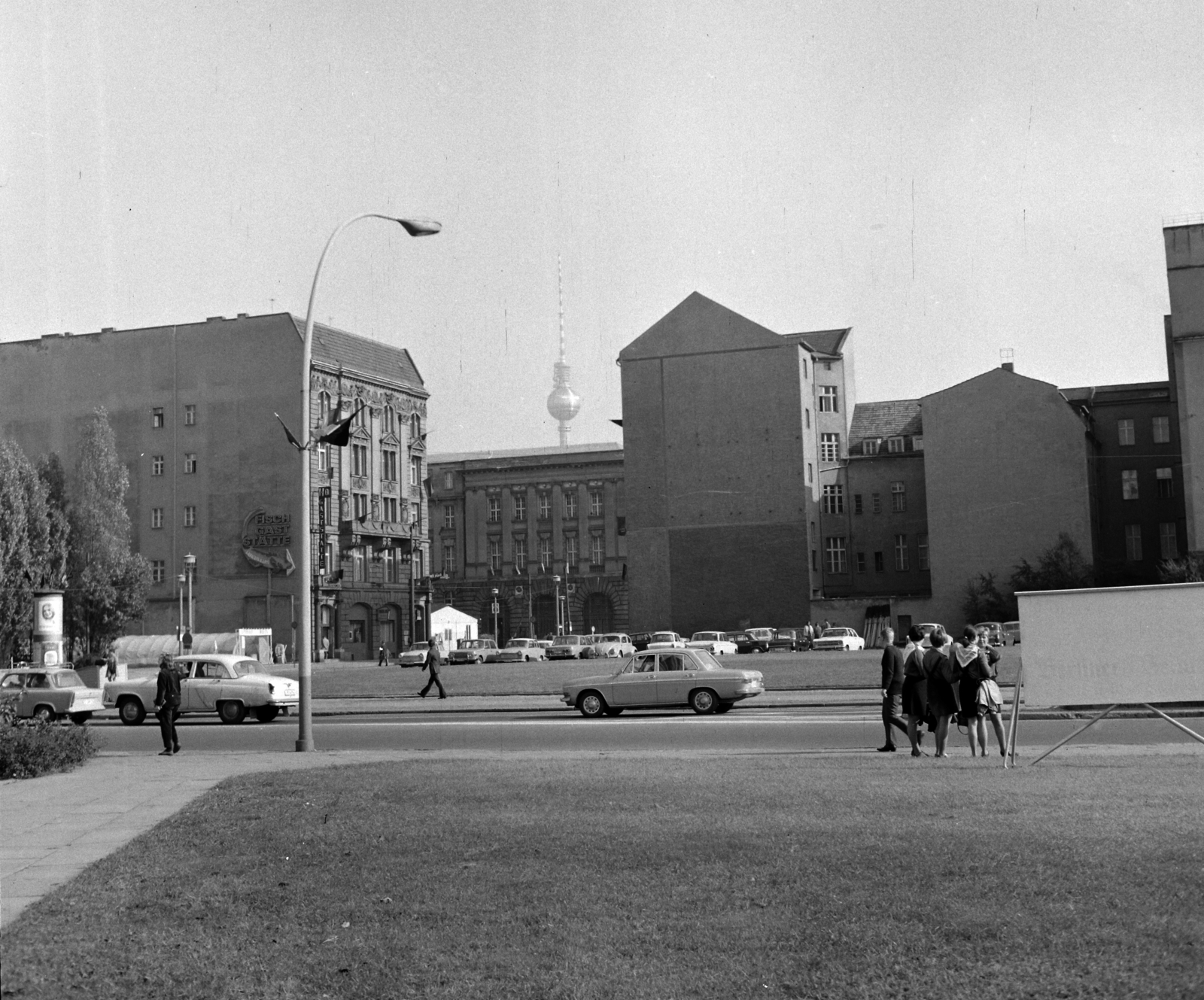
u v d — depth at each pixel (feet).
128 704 136.05
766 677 165.07
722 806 48.16
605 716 121.80
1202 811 43.62
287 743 101.60
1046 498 308.60
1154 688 61.31
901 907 31.53
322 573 328.90
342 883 37.65
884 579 350.43
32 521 236.84
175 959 30.60
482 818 47.52
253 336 332.60
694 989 27.02
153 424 336.90
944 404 318.65
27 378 346.33
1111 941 28.09
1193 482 263.90
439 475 482.69
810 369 351.25
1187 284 267.39
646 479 342.44
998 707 70.33
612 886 35.40
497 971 28.68
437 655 163.53
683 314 344.49
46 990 28.45
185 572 284.61
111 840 48.80
